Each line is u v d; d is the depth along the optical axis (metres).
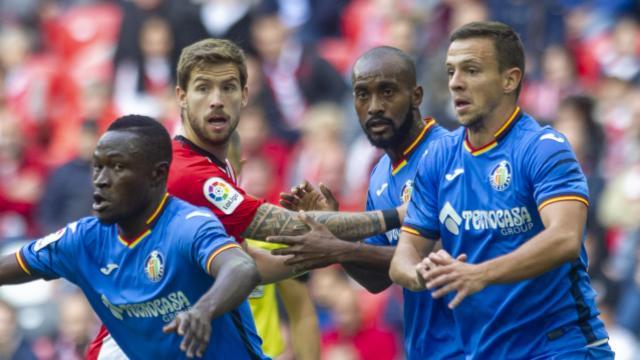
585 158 42.41
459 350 23.02
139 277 21.11
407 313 23.73
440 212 22.02
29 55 53.03
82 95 49.12
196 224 20.69
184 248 20.64
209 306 19.33
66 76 51.66
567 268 21.50
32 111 50.62
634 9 51.56
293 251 23.00
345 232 23.39
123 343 21.78
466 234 21.73
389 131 23.73
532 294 21.39
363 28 50.56
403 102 23.70
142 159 20.77
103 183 20.70
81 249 21.55
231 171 23.92
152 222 21.03
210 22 49.31
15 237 44.50
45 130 50.34
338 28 51.59
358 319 37.22
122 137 20.73
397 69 23.66
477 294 21.67
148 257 21.00
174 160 23.16
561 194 20.69
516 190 21.22
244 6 49.69
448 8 48.28
